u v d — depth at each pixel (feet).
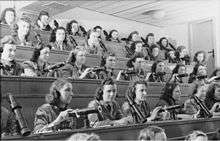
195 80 10.25
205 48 13.92
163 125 5.77
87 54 9.28
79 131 4.52
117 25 13.20
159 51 12.72
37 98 6.16
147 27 14.10
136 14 13.03
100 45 10.62
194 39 14.11
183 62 12.98
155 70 10.28
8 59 6.73
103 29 12.77
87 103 6.98
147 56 12.09
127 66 9.66
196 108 8.09
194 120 6.41
